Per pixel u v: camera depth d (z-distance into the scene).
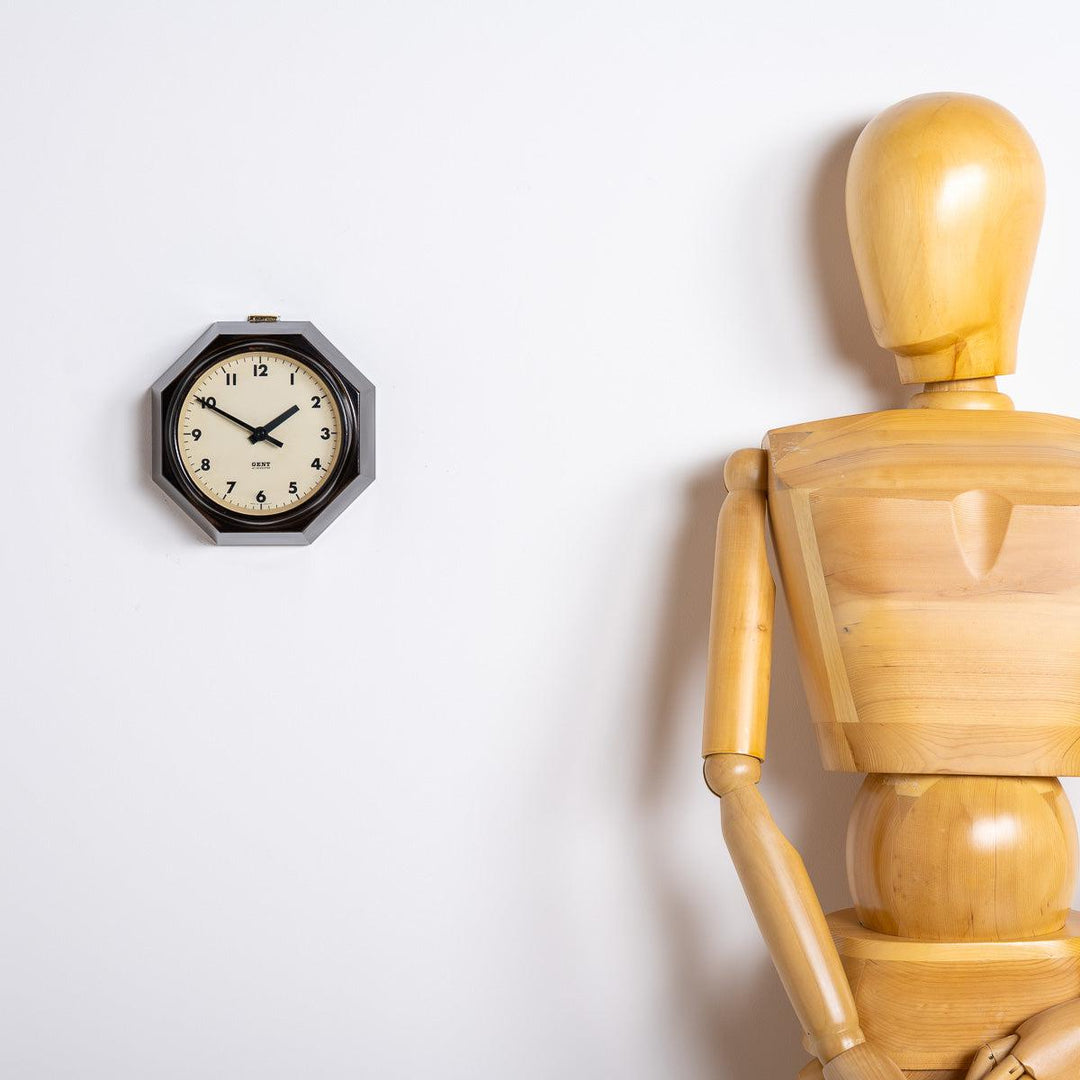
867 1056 1.93
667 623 2.23
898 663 2.00
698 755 2.22
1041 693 1.99
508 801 2.22
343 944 2.22
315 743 2.23
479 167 2.25
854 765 2.02
